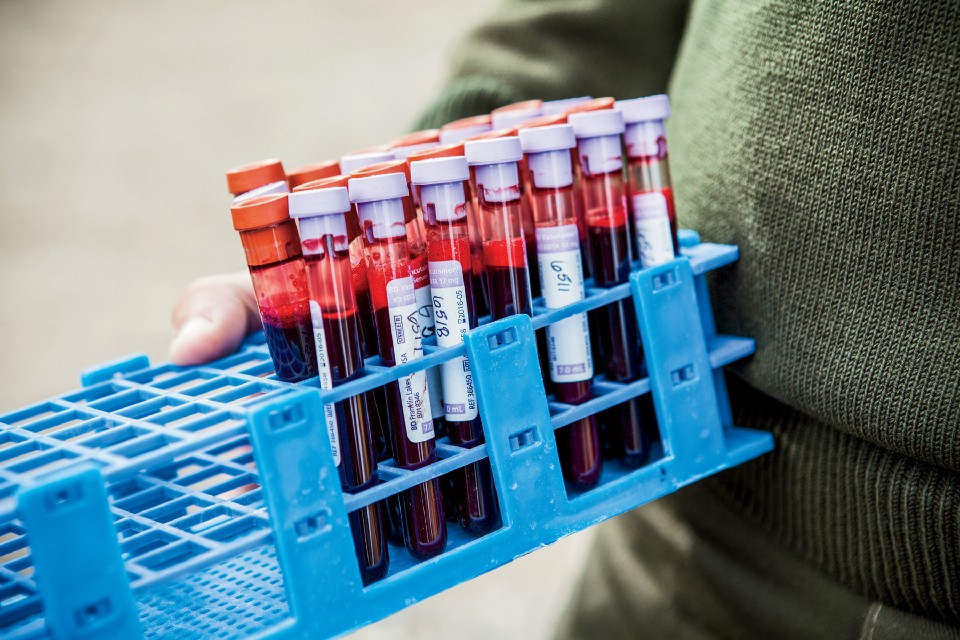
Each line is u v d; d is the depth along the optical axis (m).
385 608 0.79
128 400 0.95
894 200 0.85
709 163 1.06
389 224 0.84
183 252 4.54
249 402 0.81
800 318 0.95
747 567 1.18
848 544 0.98
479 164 0.90
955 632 0.92
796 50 0.91
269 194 0.91
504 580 2.76
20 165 5.57
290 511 0.74
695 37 1.15
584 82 1.39
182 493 0.94
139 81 6.62
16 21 7.83
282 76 6.41
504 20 1.42
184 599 0.86
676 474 0.96
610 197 1.00
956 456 0.83
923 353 0.84
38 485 0.65
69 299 4.22
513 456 0.85
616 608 1.37
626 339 1.01
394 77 6.12
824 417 0.94
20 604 0.77
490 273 0.93
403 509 0.89
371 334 0.96
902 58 0.82
